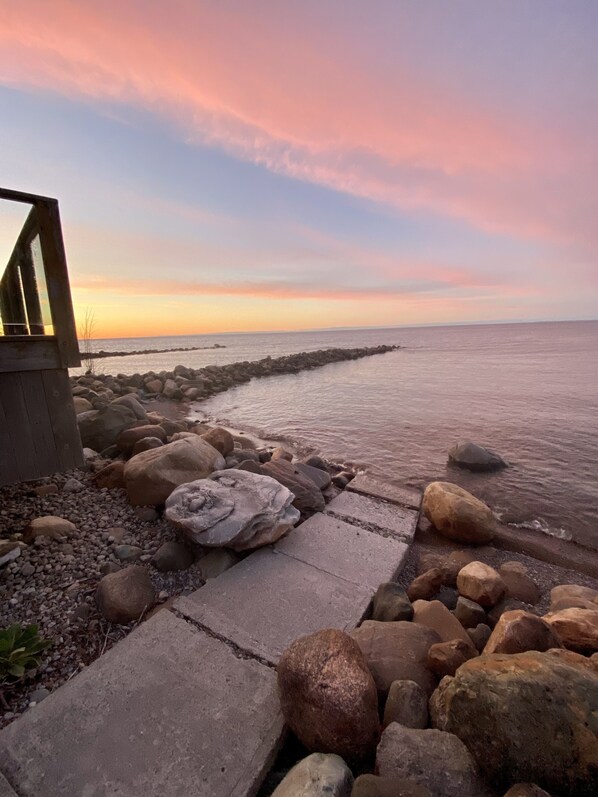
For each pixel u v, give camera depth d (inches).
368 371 1090.7
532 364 1142.3
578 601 138.3
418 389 732.7
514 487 270.4
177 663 96.7
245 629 109.5
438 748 69.4
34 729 79.7
